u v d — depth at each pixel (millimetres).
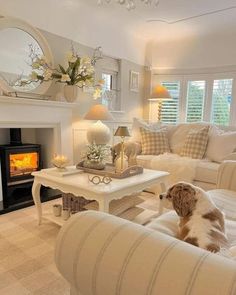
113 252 635
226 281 497
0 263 1682
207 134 3301
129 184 1860
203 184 2867
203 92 4445
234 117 4211
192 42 4430
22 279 1525
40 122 3059
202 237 951
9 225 2260
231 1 3150
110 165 2320
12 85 2826
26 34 2914
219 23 3836
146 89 4879
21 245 1915
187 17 3678
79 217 787
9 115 2719
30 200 2781
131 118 4688
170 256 578
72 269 692
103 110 3398
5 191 2859
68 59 3137
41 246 1903
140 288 558
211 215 1060
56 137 3303
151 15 3650
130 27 4133
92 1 3250
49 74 2994
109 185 1816
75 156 3635
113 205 1987
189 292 506
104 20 3840
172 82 4691
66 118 3385
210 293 490
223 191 1754
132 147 2877
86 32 3637
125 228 698
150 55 4766
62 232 757
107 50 4000
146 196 3121
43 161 3492
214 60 4273
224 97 4266
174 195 1146
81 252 682
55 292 1421
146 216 2111
